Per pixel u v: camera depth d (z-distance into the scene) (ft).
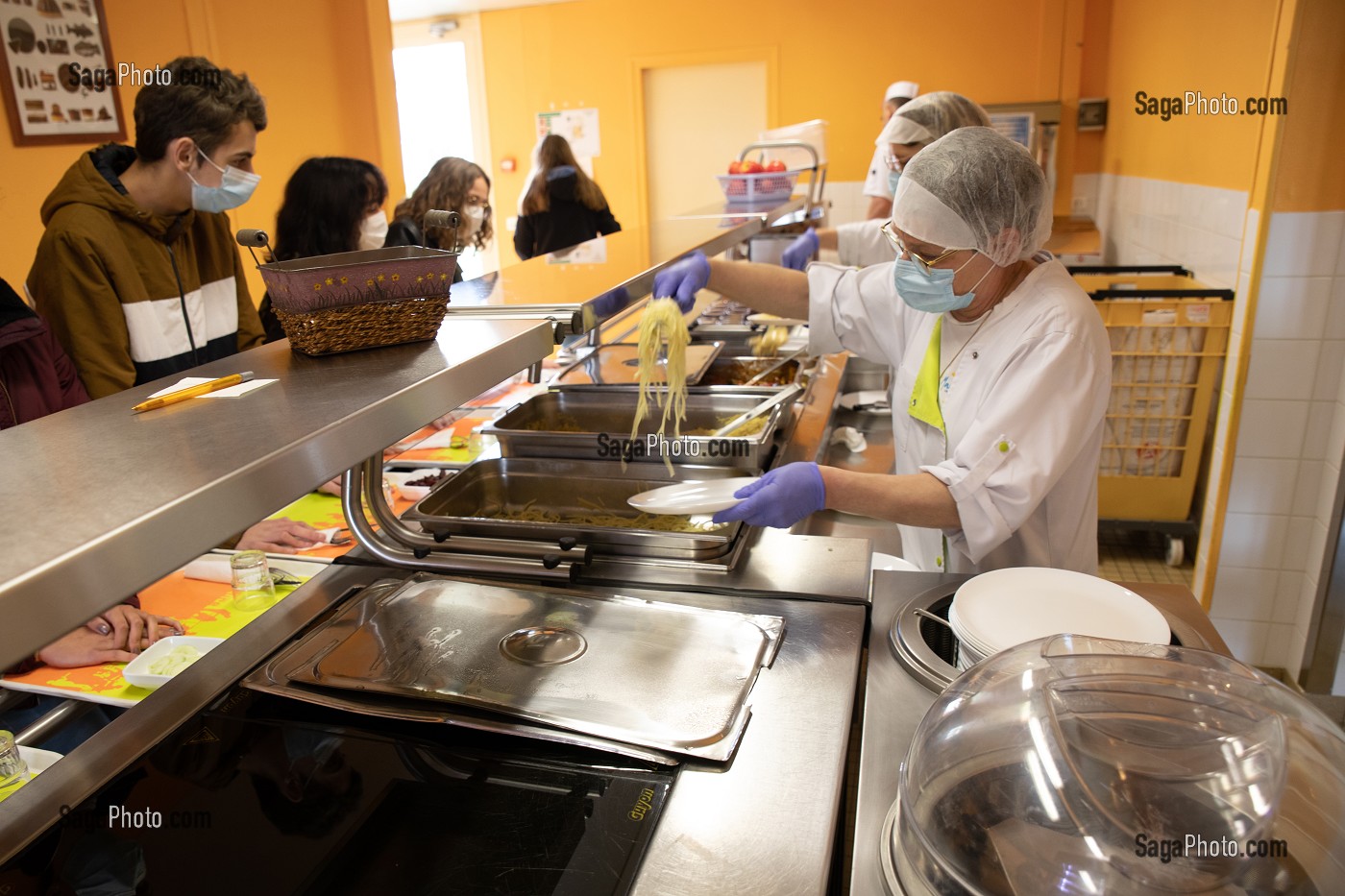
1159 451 10.85
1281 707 2.54
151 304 6.66
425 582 4.41
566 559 4.57
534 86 21.40
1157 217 13.41
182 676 3.75
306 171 8.50
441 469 6.92
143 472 2.03
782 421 6.83
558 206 14.02
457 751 3.26
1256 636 10.05
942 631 4.06
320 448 2.30
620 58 20.56
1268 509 9.65
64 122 9.31
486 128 22.11
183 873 2.77
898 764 3.10
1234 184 9.82
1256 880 2.09
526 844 2.80
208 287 7.47
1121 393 10.71
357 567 4.71
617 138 21.25
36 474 2.04
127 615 4.80
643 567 4.58
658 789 2.99
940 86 18.63
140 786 3.15
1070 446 4.57
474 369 3.08
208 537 1.92
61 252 6.16
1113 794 2.26
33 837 2.92
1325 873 2.11
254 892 2.68
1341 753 2.43
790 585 4.37
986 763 2.48
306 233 8.59
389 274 3.12
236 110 6.29
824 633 3.90
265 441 2.24
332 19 13.43
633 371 7.72
